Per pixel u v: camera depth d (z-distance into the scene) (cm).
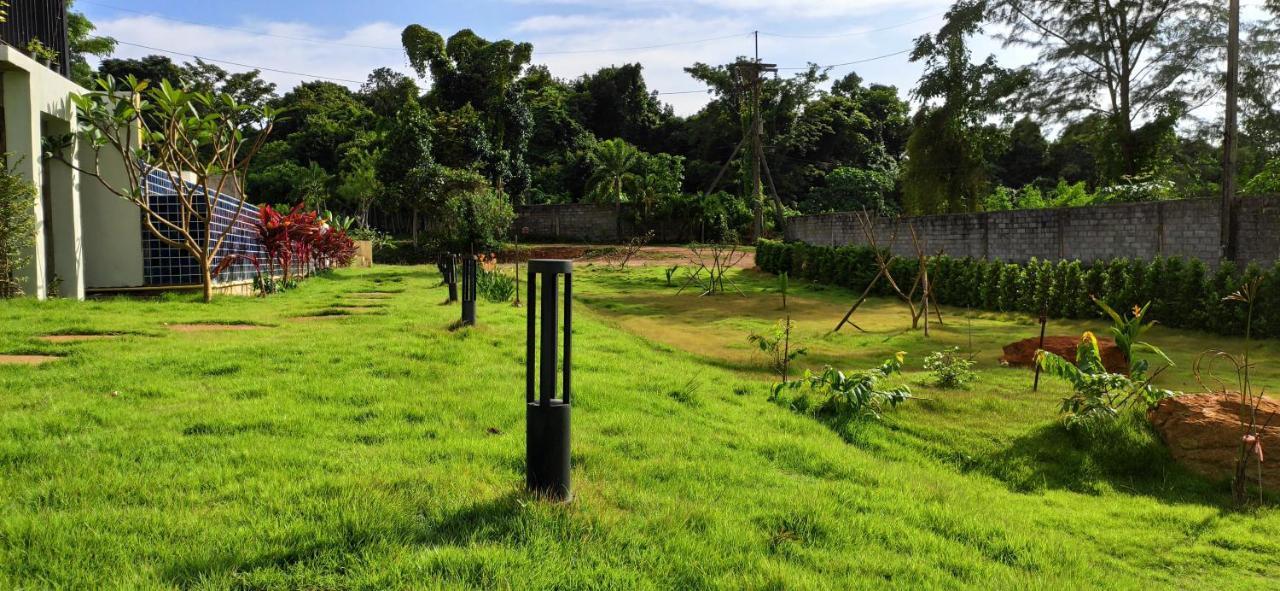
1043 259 2073
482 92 5484
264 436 418
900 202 5666
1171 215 1727
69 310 980
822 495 416
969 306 1742
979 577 329
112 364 594
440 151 4934
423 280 2105
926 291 1298
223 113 1259
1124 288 1431
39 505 305
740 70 4184
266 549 272
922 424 633
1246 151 2564
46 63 1280
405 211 5031
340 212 5381
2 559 256
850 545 346
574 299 1864
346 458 388
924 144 3125
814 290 2119
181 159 1188
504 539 298
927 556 347
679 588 279
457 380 605
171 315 995
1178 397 610
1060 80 2792
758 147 4084
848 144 6203
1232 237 1580
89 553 264
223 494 326
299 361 644
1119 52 2711
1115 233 1873
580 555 294
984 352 1056
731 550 318
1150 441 578
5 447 370
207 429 429
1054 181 5344
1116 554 416
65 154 1226
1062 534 430
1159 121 2608
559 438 340
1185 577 389
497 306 1298
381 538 288
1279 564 407
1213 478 546
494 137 5369
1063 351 845
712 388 705
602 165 5094
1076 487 535
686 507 360
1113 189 2466
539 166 6344
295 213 1680
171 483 336
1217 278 1282
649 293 2050
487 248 3581
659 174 5534
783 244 2747
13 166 1048
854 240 2861
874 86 7000
